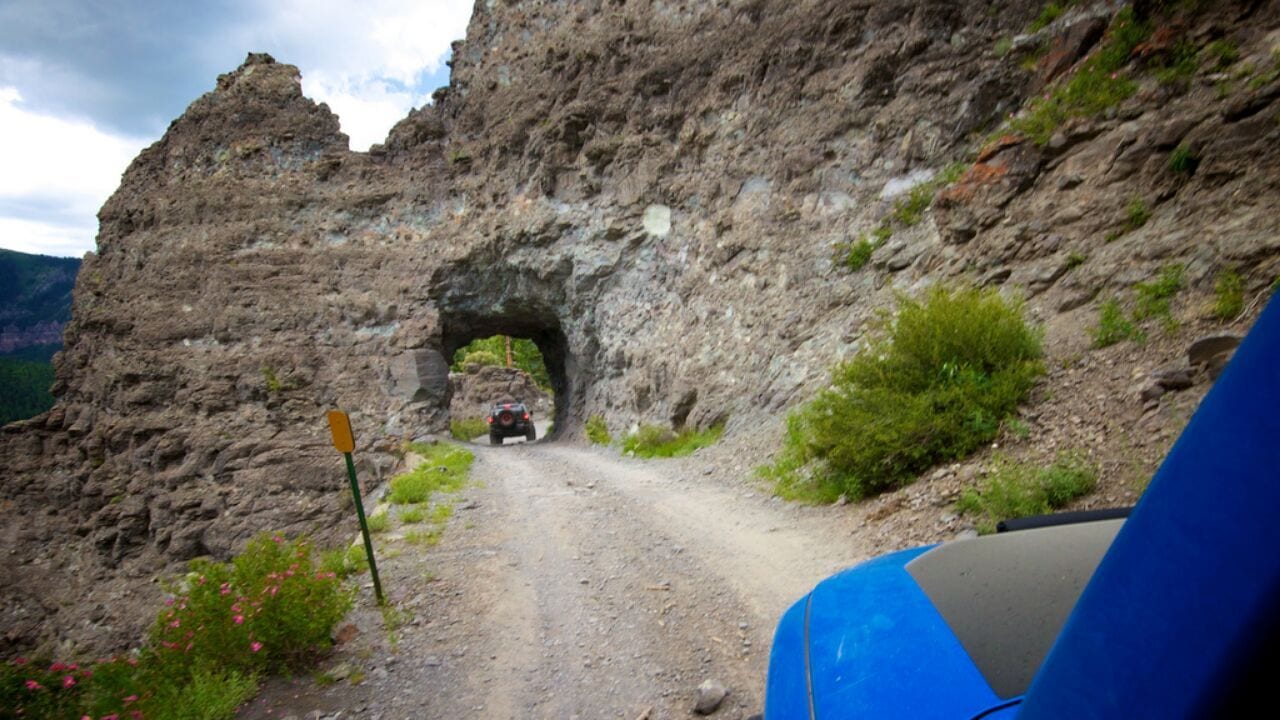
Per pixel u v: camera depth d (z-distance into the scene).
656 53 25.61
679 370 20.48
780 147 20.34
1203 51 11.15
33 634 24.70
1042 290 10.57
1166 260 8.88
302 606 5.48
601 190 26.28
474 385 59.34
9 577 26.86
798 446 11.11
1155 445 6.24
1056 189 11.84
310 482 23.52
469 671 5.23
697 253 22.14
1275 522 0.69
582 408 30.52
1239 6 11.12
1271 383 0.74
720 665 4.95
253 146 33.09
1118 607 0.93
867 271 15.85
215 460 25.89
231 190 32.19
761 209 20.14
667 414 20.27
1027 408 8.05
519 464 18.11
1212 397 0.86
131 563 25.62
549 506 11.12
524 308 30.84
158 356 28.83
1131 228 10.13
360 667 5.37
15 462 31.23
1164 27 11.84
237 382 28.00
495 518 10.40
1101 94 12.09
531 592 6.86
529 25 30.86
